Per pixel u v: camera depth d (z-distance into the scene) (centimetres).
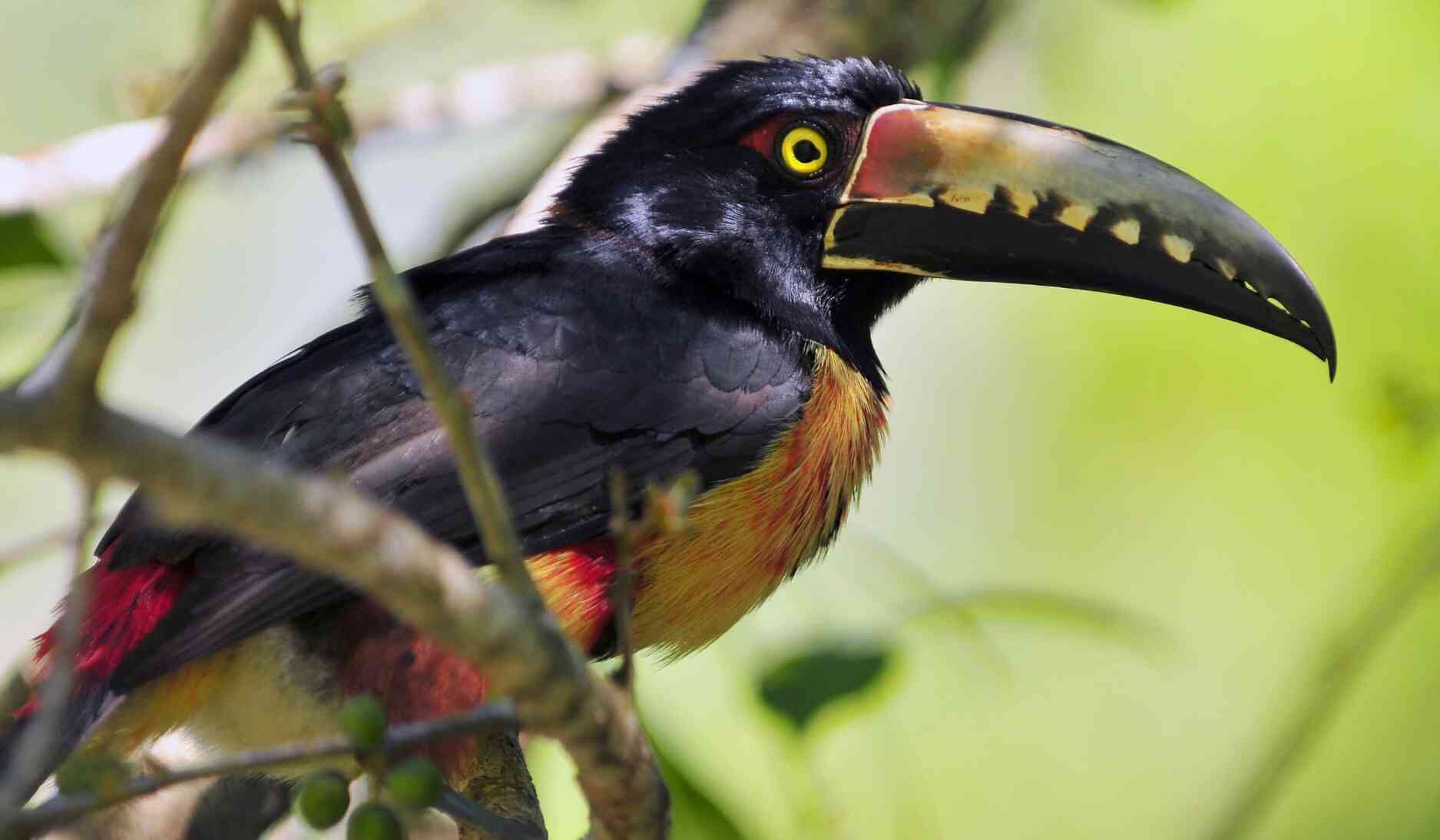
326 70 529
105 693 823
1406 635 1499
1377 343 1393
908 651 1070
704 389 938
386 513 497
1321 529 1478
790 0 1240
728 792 1138
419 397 893
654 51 1295
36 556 866
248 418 897
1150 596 1495
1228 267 996
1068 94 1440
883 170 1015
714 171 1016
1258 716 1482
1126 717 1549
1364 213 1405
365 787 1087
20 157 1099
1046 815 1508
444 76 1448
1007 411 1539
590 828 631
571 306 944
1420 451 1249
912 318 1566
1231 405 1492
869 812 1411
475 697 839
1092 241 1002
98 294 444
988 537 1516
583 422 915
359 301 996
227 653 853
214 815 946
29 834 564
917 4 1244
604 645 952
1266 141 1420
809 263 1020
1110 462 1516
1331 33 1424
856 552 1142
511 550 529
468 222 1249
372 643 845
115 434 446
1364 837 1452
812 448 963
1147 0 1309
